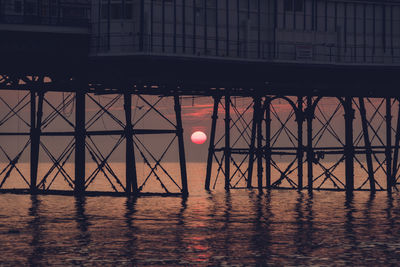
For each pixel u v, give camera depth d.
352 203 65.00
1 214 54.12
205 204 62.69
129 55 59.81
